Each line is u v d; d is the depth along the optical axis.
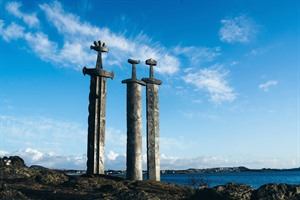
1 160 23.58
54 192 17.31
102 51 24.19
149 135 24.27
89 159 22.62
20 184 19.30
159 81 25.36
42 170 23.86
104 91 23.66
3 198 14.49
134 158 23.00
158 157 24.28
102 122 23.19
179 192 18.81
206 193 14.24
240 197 13.72
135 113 23.72
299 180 114.19
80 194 17.00
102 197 16.00
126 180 20.80
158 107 25.09
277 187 13.71
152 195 16.00
